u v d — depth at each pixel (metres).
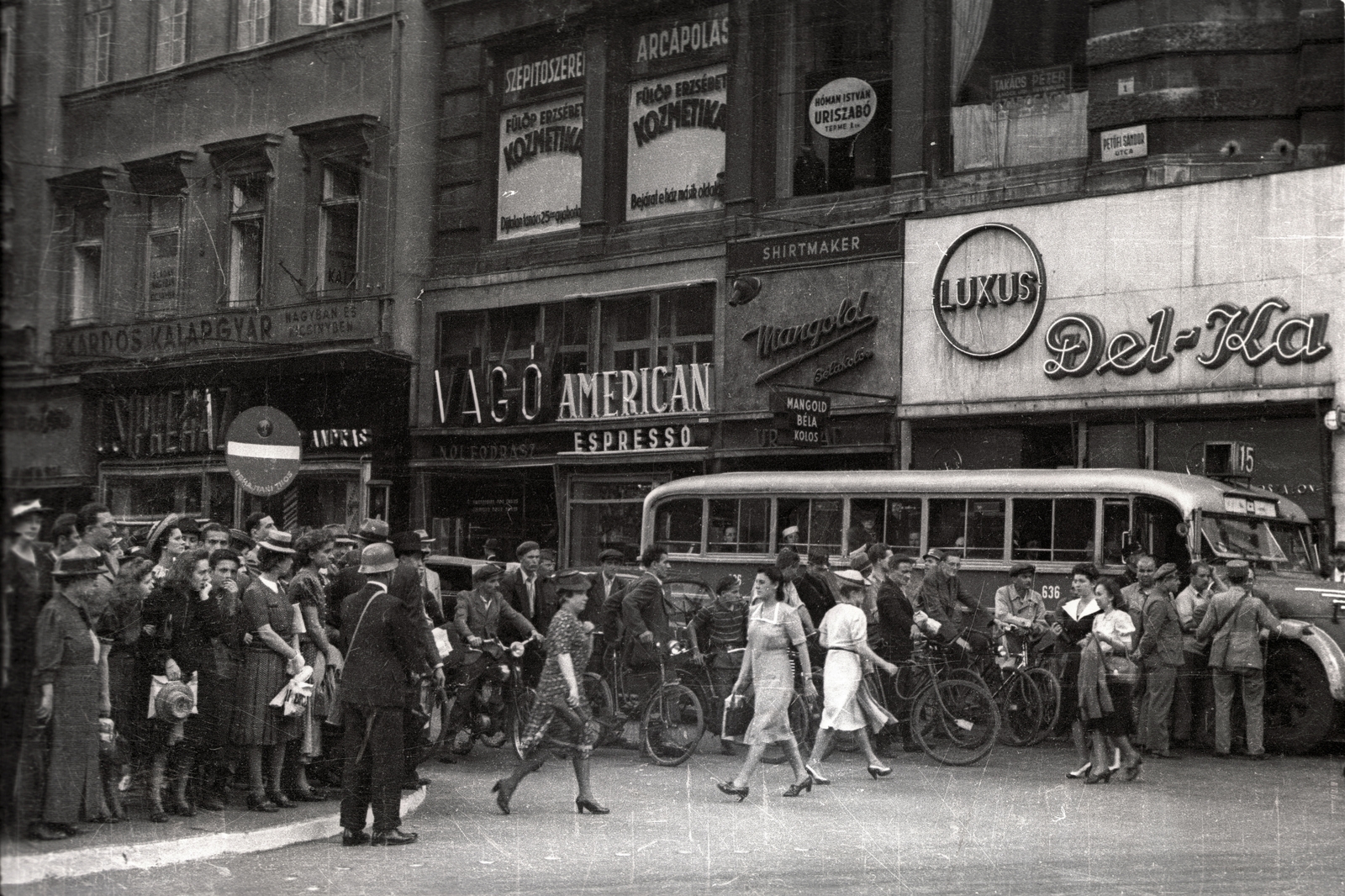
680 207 27.73
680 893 8.27
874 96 25.19
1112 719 13.05
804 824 10.80
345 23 31.84
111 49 34.62
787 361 25.41
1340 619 15.04
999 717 14.16
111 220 34.44
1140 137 22.08
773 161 26.33
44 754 8.89
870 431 24.36
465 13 30.94
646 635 14.86
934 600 16.11
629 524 27.58
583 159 28.98
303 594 11.14
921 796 12.23
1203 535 16.38
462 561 17.70
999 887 8.51
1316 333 19.94
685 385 26.53
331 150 31.86
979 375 23.17
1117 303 21.83
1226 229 20.92
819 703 14.98
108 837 9.05
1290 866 9.27
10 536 5.72
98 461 33.84
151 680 10.01
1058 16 23.44
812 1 25.98
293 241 32.41
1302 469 20.20
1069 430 22.55
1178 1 21.80
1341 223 19.97
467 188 30.89
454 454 30.17
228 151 33.09
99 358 34.00
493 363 30.08
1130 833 10.47
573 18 28.92
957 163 24.11
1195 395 20.89
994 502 18.14
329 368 30.94
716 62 27.33
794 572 15.34
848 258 24.75
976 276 23.28
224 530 10.57
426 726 12.23
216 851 9.29
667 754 14.23
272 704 10.49
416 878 8.66
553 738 11.30
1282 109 21.50
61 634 8.98
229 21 33.56
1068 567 17.38
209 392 32.62
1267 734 15.28
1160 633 14.98
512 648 14.55
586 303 28.61
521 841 10.04
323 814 10.45
